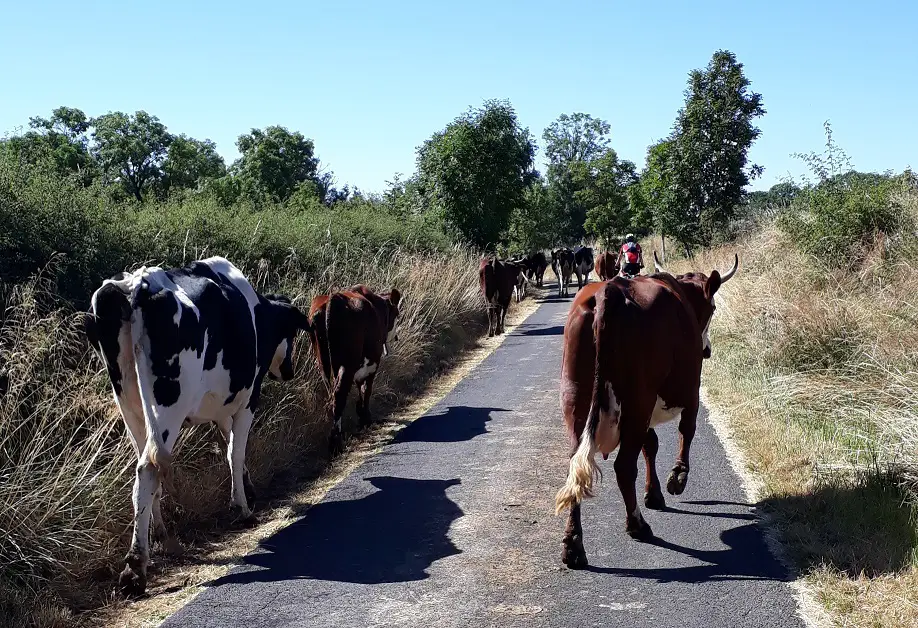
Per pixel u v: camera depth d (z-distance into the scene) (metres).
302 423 8.66
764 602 4.44
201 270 6.19
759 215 20.53
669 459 7.47
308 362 9.32
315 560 5.42
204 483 6.61
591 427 4.91
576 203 74.19
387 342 10.31
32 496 4.93
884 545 4.92
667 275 6.41
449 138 29.03
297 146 47.09
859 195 13.76
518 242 46.88
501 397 10.93
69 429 5.92
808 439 7.32
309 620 4.48
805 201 14.84
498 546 5.54
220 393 5.89
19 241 7.28
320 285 11.75
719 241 25.56
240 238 11.98
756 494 6.31
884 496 5.67
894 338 9.04
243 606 4.69
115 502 5.57
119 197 11.52
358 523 6.16
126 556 4.97
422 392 11.55
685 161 26.86
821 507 5.72
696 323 5.84
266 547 5.72
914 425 6.43
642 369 5.13
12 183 7.64
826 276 12.36
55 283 7.04
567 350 5.33
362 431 9.28
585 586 4.81
